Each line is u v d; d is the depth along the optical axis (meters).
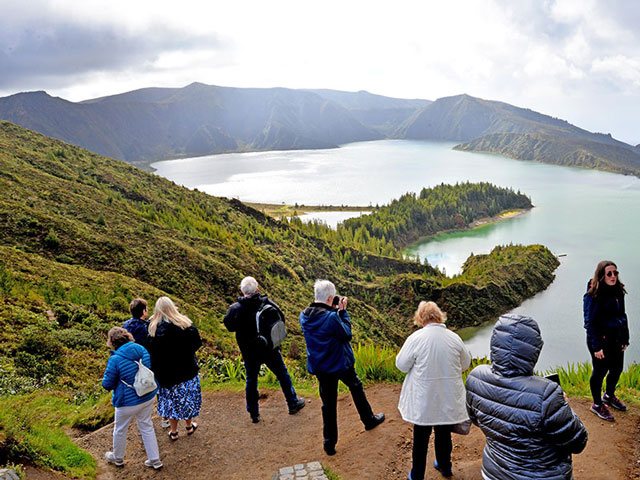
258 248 99.62
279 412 8.34
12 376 11.64
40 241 44.69
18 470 5.04
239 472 6.34
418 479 5.20
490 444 4.05
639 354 94.50
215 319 36.84
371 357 10.01
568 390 8.27
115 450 6.55
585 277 147.50
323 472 5.62
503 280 128.50
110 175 110.06
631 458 5.73
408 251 199.75
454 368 5.00
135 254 50.88
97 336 18.78
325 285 6.39
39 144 112.19
